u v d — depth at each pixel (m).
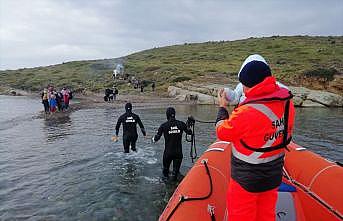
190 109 29.23
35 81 72.38
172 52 104.75
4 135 15.45
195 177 4.84
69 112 25.78
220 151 5.93
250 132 2.73
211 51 95.44
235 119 2.75
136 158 10.82
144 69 67.88
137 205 7.02
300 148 6.14
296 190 4.81
